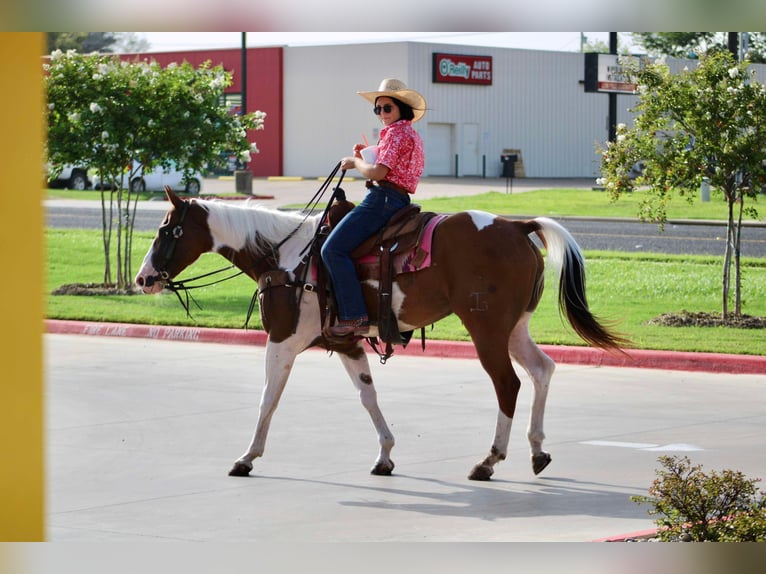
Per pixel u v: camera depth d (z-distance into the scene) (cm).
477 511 782
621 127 1641
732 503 651
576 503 800
